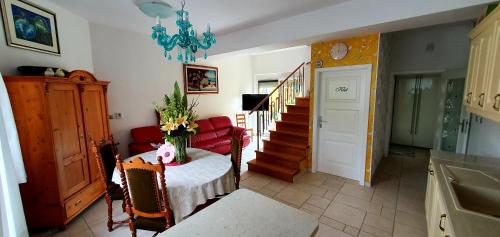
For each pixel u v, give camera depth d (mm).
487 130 2436
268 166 3793
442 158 2201
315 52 3525
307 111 4312
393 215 2553
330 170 3756
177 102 2340
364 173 3312
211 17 3016
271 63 6395
